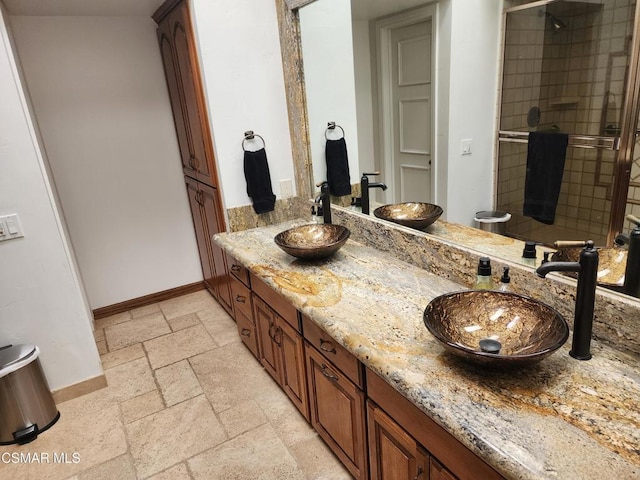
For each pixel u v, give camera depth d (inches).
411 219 77.5
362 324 57.5
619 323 47.4
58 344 93.7
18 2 98.0
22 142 82.0
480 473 40.4
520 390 42.7
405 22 68.7
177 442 82.8
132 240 136.8
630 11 42.4
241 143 103.7
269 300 84.8
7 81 79.1
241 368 105.3
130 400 95.7
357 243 91.7
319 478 72.8
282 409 90.0
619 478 32.3
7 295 86.4
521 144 55.5
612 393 41.6
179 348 116.0
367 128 83.2
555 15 48.7
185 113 117.2
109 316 136.9
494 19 55.4
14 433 84.2
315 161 103.7
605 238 48.6
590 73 46.8
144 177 134.3
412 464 51.1
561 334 44.3
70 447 83.0
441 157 68.5
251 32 98.5
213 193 110.4
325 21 86.6
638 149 44.0
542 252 55.3
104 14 116.3
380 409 55.5
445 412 40.6
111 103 125.0
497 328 52.1
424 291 67.1
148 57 127.0
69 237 124.3
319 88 94.4
